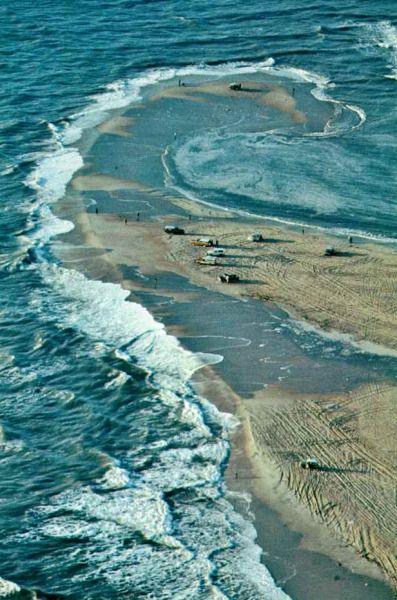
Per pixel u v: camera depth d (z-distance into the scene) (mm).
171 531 169250
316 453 186875
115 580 159875
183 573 160750
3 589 158125
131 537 168375
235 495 177500
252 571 161375
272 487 179000
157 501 175750
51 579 160250
